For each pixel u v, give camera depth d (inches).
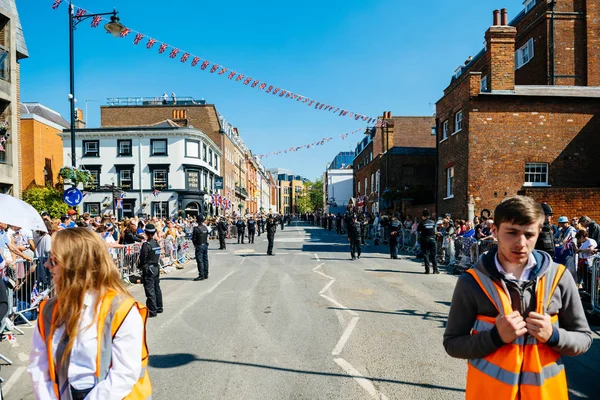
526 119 696.4
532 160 693.9
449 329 86.3
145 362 84.4
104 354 76.6
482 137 695.1
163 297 356.5
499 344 75.9
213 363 195.6
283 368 188.4
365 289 370.0
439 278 427.5
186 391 165.9
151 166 1454.2
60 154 1467.8
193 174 1492.4
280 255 685.3
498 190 692.1
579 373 180.9
